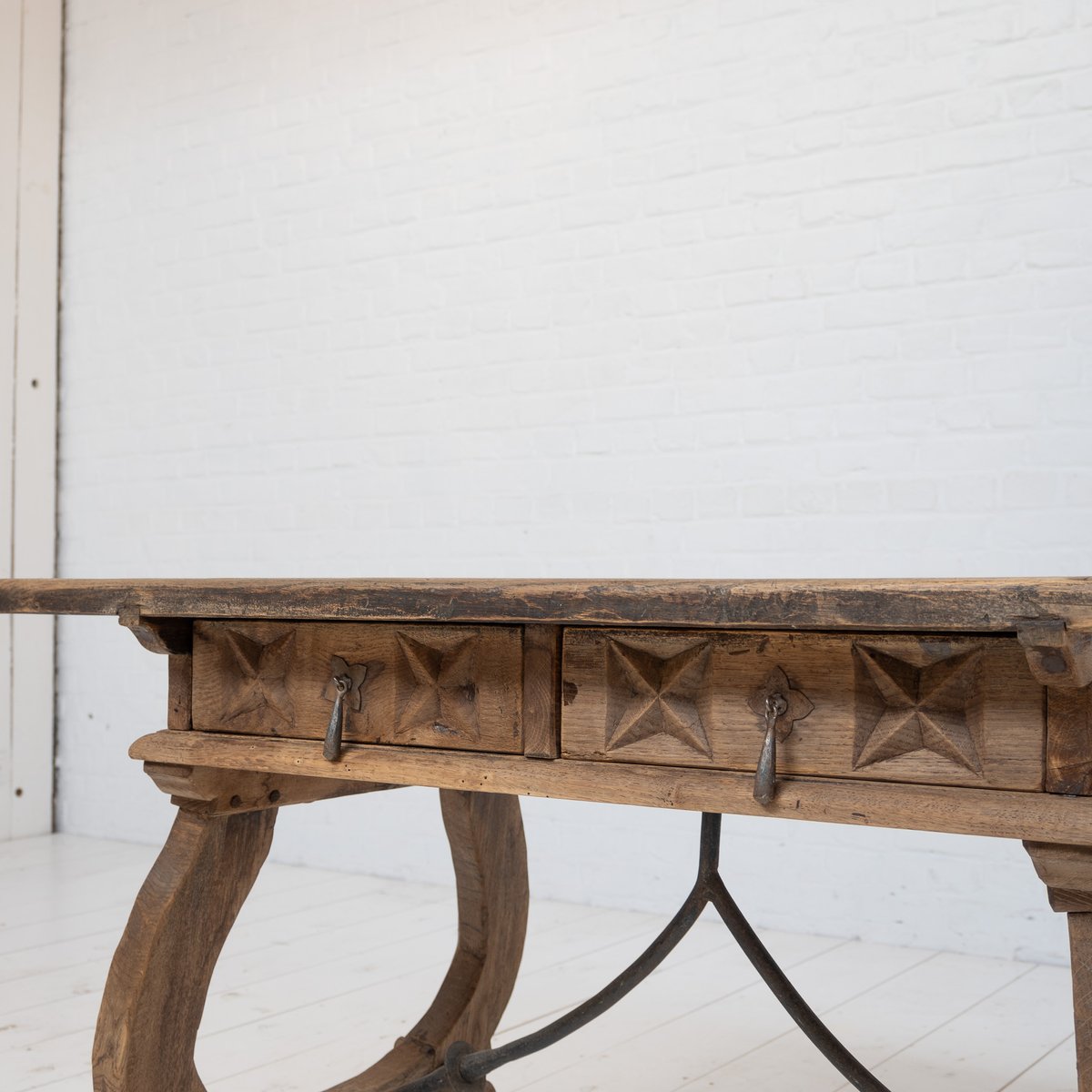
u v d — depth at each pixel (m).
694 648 1.21
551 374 3.57
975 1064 2.33
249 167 4.14
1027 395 2.95
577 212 3.54
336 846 3.98
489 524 3.67
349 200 3.94
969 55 3.03
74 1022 2.52
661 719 1.23
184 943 1.59
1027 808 1.04
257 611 1.34
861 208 3.14
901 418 3.09
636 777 1.21
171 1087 1.61
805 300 3.21
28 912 3.41
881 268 3.12
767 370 3.26
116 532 4.42
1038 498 2.94
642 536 3.43
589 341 3.51
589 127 3.52
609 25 3.50
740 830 3.32
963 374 3.02
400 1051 1.99
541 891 3.59
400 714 1.37
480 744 1.32
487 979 2.04
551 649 1.28
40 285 4.50
